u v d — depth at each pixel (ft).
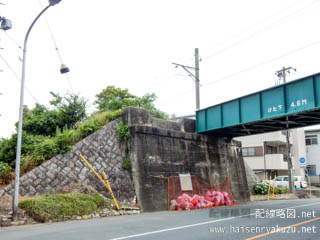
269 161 144.25
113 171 58.39
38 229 33.94
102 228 33.91
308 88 53.36
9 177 48.78
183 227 34.14
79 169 54.90
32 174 49.93
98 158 58.08
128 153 61.11
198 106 84.02
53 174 51.90
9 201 43.34
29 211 40.16
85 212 44.29
